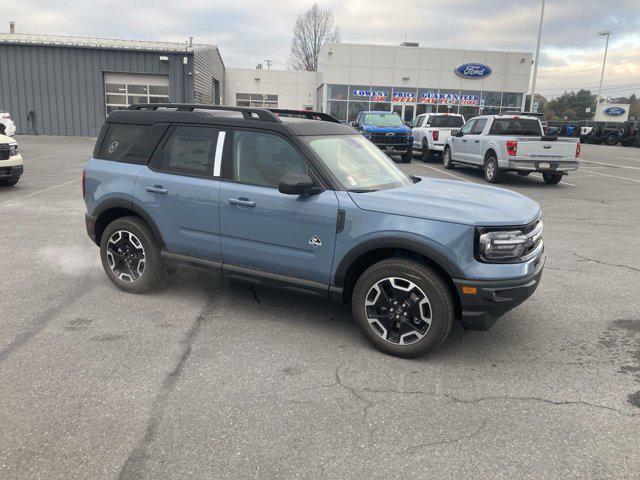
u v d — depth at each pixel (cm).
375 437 302
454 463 281
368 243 393
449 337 443
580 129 4191
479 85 3447
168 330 441
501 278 371
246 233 445
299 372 376
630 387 365
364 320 409
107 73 2934
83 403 329
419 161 2134
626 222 947
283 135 432
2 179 1118
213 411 324
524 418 325
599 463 283
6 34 3086
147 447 288
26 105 2892
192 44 3309
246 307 496
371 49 3341
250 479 266
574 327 468
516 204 416
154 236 502
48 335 425
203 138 468
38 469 269
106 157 523
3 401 329
